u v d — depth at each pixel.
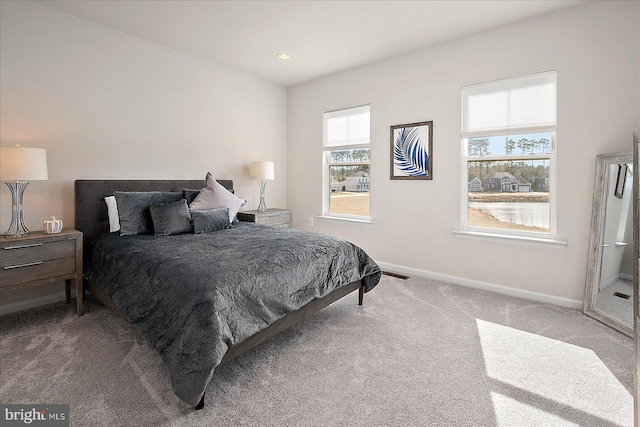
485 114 3.31
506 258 3.24
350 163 4.50
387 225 4.09
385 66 4.00
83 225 3.02
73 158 3.06
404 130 3.86
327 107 4.64
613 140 2.66
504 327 2.49
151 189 3.52
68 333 2.35
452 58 3.47
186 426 1.48
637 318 1.30
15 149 2.37
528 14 2.93
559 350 2.15
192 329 1.59
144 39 3.48
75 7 2.86
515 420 1.53
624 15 2.58
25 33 2.74
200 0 2.74
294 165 5.12
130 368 1.92
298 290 2.14
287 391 1.73
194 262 1.98
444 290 3.34
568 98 2.84
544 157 3.04
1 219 2.71
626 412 1.58
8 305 2.72
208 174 3.70
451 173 3.54
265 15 2.97
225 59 4.04
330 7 2.83
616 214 2.56
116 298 2.25
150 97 3.57
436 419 1.54
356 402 1.65
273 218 4.39
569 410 1.60
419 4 2.78
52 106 2.91
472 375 1.88
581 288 2.85
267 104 4.86
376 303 2.99
